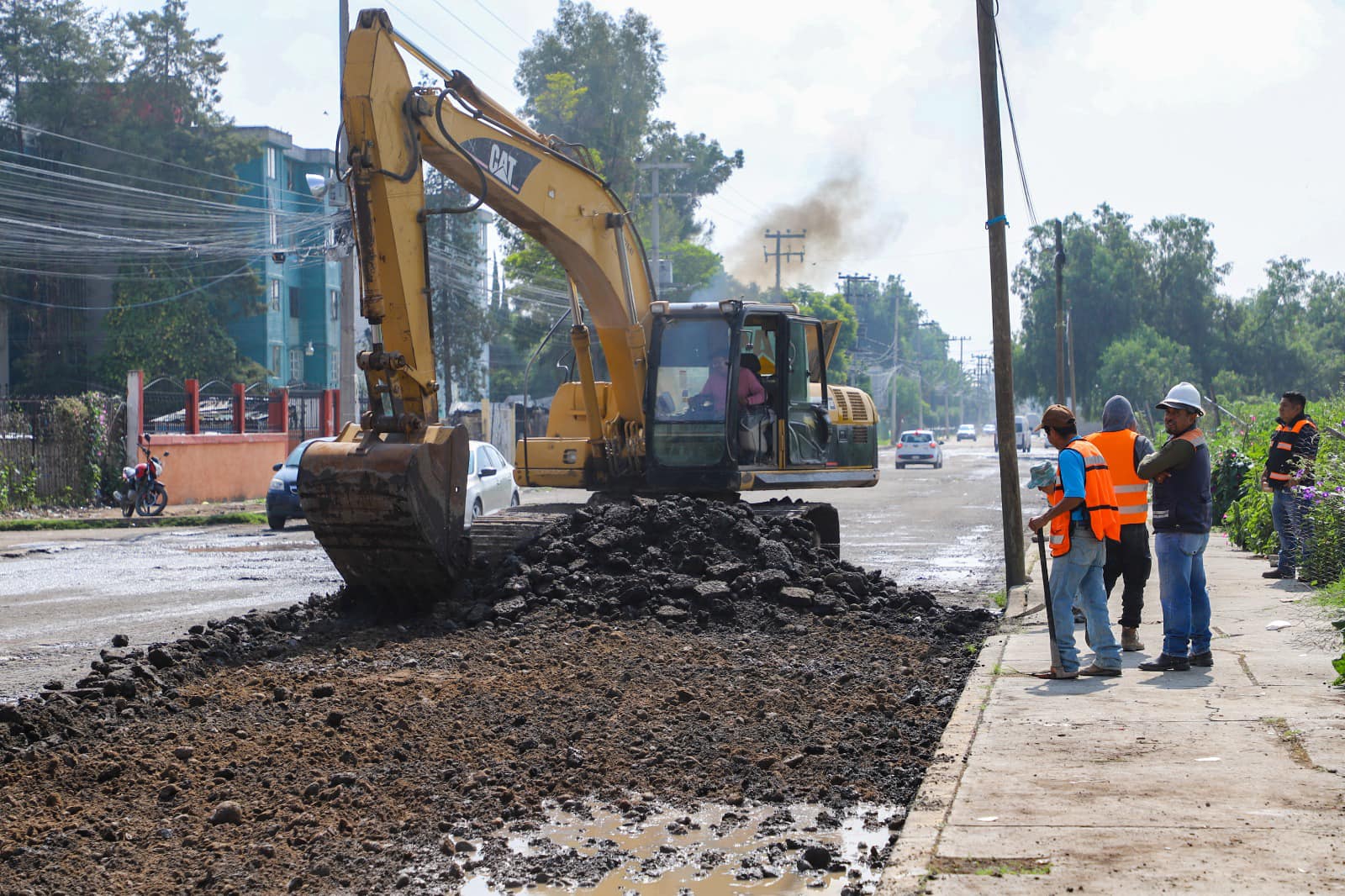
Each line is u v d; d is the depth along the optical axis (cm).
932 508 2959
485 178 1199
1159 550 873
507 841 562
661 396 1477
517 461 1548
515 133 1257
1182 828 507
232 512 2977
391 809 602
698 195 7112
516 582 1118
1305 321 9531
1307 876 447
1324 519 1298
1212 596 1259
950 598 1401
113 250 4594
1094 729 692
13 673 962
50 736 707
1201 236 8181
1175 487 866
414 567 1087
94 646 1087
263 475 3669
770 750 705
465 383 6444
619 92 5872
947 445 12412
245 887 505
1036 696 794
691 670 906
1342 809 526
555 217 1324
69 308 5422
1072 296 7962
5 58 5344
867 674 910
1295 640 980
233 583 1559
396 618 1108
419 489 1051
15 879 508
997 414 1447
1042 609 1206
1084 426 8025
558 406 1569
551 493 3456
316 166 6294
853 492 3681
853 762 679
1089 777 590
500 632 1034
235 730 736
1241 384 7488
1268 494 1655
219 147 5578
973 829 514
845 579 1191
